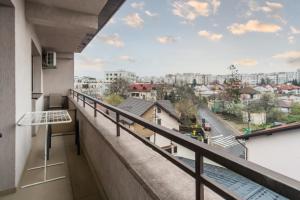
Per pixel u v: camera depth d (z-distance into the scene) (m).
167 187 1.05
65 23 3.56
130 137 1.99
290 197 0.47
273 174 0.53
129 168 1.33
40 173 2.77
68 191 2.33
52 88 8.66
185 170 0.93
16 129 2.35
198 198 0.86
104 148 2.12
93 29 3.91
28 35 3.43
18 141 2.46
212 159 0.76
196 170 0.86
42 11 3.33
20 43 2.62
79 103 4.94
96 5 3.42
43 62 7.09
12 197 2.19
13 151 2.29
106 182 2.05
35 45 4.70
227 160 0.68
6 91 2.25
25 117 2.73
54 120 2.67
